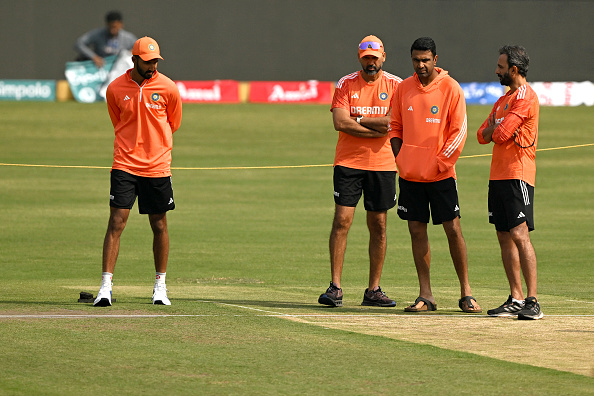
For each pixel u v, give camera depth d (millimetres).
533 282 24688
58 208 60812
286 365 18766
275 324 23156
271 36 144500
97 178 76688
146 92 26250
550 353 20016
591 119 114312
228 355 19609
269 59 144625
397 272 38344
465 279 26438
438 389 17016
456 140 25906
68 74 124438
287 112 121562
